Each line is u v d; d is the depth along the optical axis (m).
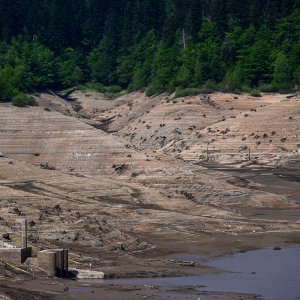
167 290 125.62
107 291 123.81
